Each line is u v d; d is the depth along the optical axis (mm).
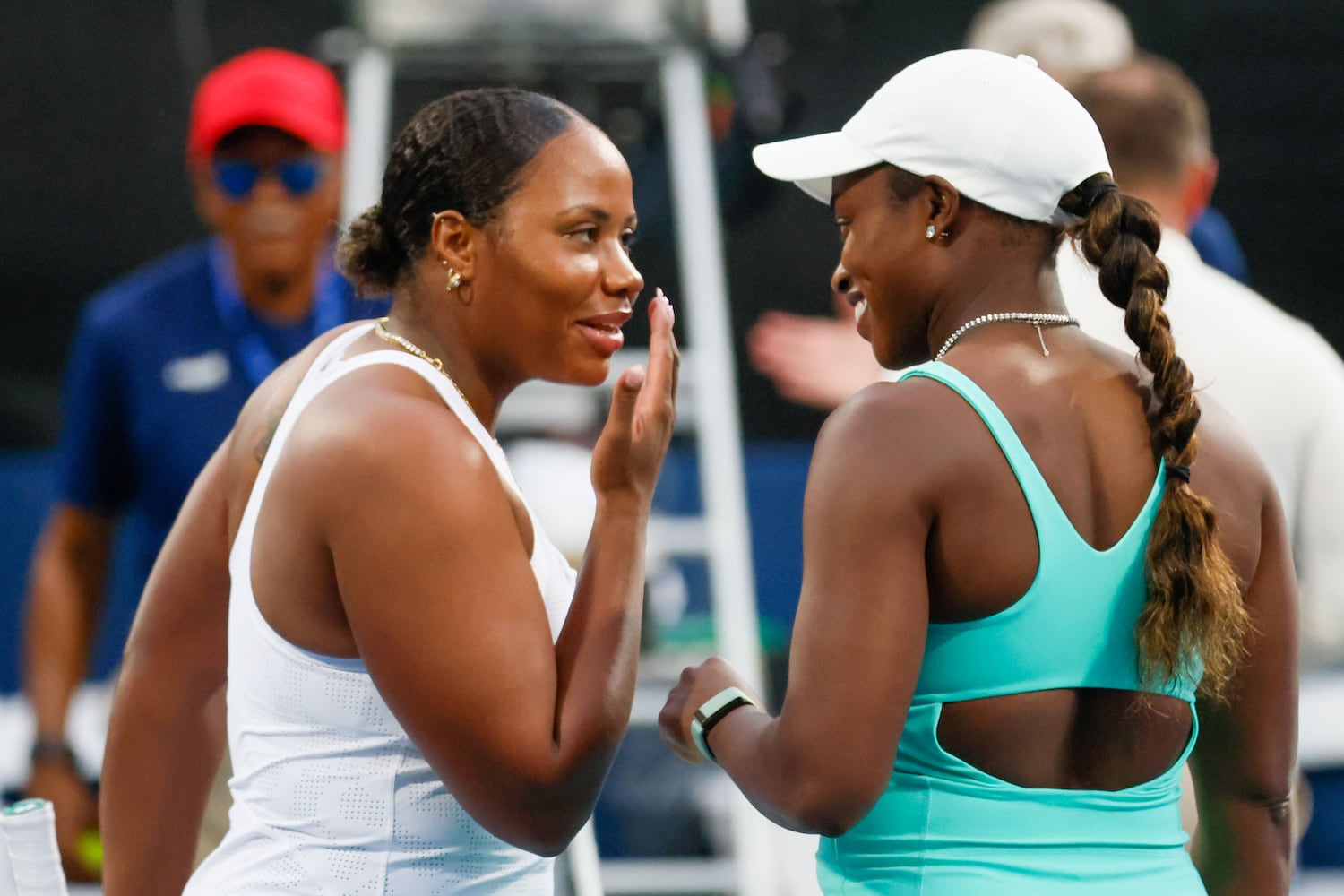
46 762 11844
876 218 6223
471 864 6332
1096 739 5941
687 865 14367
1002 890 5754
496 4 12922
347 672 6164
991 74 6105
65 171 26578
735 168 16078
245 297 11484
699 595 19594
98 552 11961
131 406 11375
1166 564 5762
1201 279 9125
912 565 5727
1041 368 5949
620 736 6051
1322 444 9008
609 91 16688
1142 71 9539
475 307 6414
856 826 6047
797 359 15742
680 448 21641
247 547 6324
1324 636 9297
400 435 5922
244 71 11602
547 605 6508
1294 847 7176
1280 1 27469
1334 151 27719
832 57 26016
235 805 6598
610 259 6387
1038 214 6020
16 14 26172
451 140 6344
